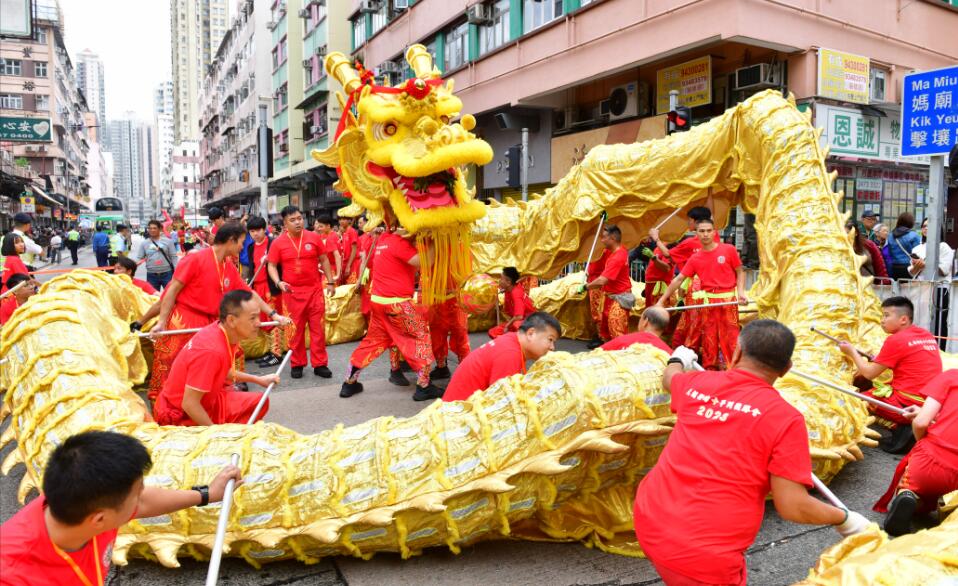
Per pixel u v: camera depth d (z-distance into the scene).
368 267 8.33
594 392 3.13
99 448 1.78
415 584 3.10
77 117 89.31
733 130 5.91
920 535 2.53
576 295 8.73
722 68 12.17
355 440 3.21
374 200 6.00
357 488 3.08
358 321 9.23
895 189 12.96
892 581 2.17
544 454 3.04
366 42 25.23
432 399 6.11
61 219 60.97
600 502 3.44
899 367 4.60
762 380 2.50
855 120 11.66
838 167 11.84
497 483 2.97
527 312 7.87
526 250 7.69
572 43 13.82
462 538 3.17
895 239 8.92
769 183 5.58
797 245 5.27
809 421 3.80
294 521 3.08
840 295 5.02
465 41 18.41
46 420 3.61
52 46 62.75
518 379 3.29
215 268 5.32
